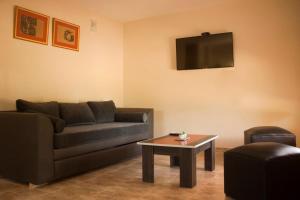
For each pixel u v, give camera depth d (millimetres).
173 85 5324
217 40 4812
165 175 3180
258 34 4594
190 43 5055
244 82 4699
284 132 3471
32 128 2701
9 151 2910
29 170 2727
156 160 3971
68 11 4574
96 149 3393
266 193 2025
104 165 3498
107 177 3107
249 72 4660
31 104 3453
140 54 5660
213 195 2498
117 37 5695
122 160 3895
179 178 3018
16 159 2842
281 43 4438
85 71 4898
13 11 3713
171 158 3564
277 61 4465
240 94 4730
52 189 2693
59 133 2906
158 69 5477
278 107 4453
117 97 5668
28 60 3906
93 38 5090
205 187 2730
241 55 4719
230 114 4812
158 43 5477
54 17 4312
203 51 4941
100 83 5234
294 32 4355
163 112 5418
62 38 4445
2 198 2441
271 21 4504
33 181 2697
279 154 2100
